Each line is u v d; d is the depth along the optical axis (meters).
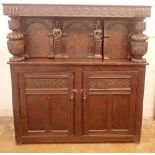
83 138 2.45
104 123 2.41
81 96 2.32
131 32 2.32
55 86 2.30
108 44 2.37
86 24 2.35
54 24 2.33
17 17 2.19
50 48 2.39
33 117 2.38
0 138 2.59
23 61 2.25
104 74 2.27
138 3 2.38
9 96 3.01
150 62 2.90
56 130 2.42
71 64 2.23
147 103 3.04
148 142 2.52
